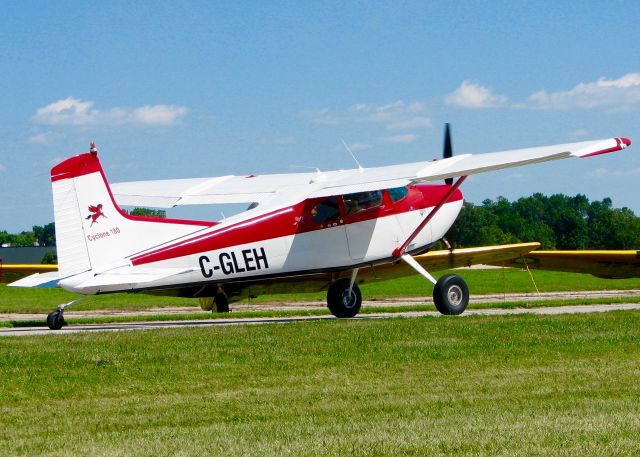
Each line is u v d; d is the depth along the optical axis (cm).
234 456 936
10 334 2202
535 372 1413
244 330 2045
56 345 1792
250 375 1434
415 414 1129
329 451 948
